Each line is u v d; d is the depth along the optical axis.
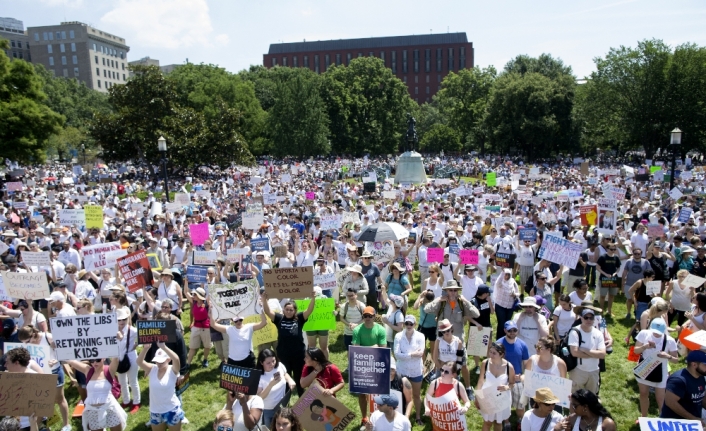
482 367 7.23
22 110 40.44
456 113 96.50
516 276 16.22
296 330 8.33
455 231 16.41
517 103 72.38
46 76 119.50
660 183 34.59
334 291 12.80
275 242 16.56
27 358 6.75
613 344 10.98
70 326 7.34
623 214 19.89
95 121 43.12
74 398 9.37
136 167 59.16
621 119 62.97
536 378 6.68
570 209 21.47
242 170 57.97
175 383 7.25
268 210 22.47
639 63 60.19
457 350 8.00
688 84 57.72
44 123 42.34
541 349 6.98
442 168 57.25
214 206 26.86
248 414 6.51
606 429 5.34
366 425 6.30
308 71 89.12
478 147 95.88
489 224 18.17
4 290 10.47
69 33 158.38
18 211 24.03
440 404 6.57
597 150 85.75
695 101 57.59
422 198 31.80
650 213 20.83
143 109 42.88
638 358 8.00
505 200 26.66
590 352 7.39
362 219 21.34
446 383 6.63
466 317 8.95
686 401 6.01
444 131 97.00
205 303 10.12
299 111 76.56
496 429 7.08
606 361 10.15
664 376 7.61
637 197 26.44
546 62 95.94
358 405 8.68
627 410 8.38
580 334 7.52
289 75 90.12
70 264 12.11
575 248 10.41
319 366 7.25
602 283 12.54
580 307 8.70
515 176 38.72
